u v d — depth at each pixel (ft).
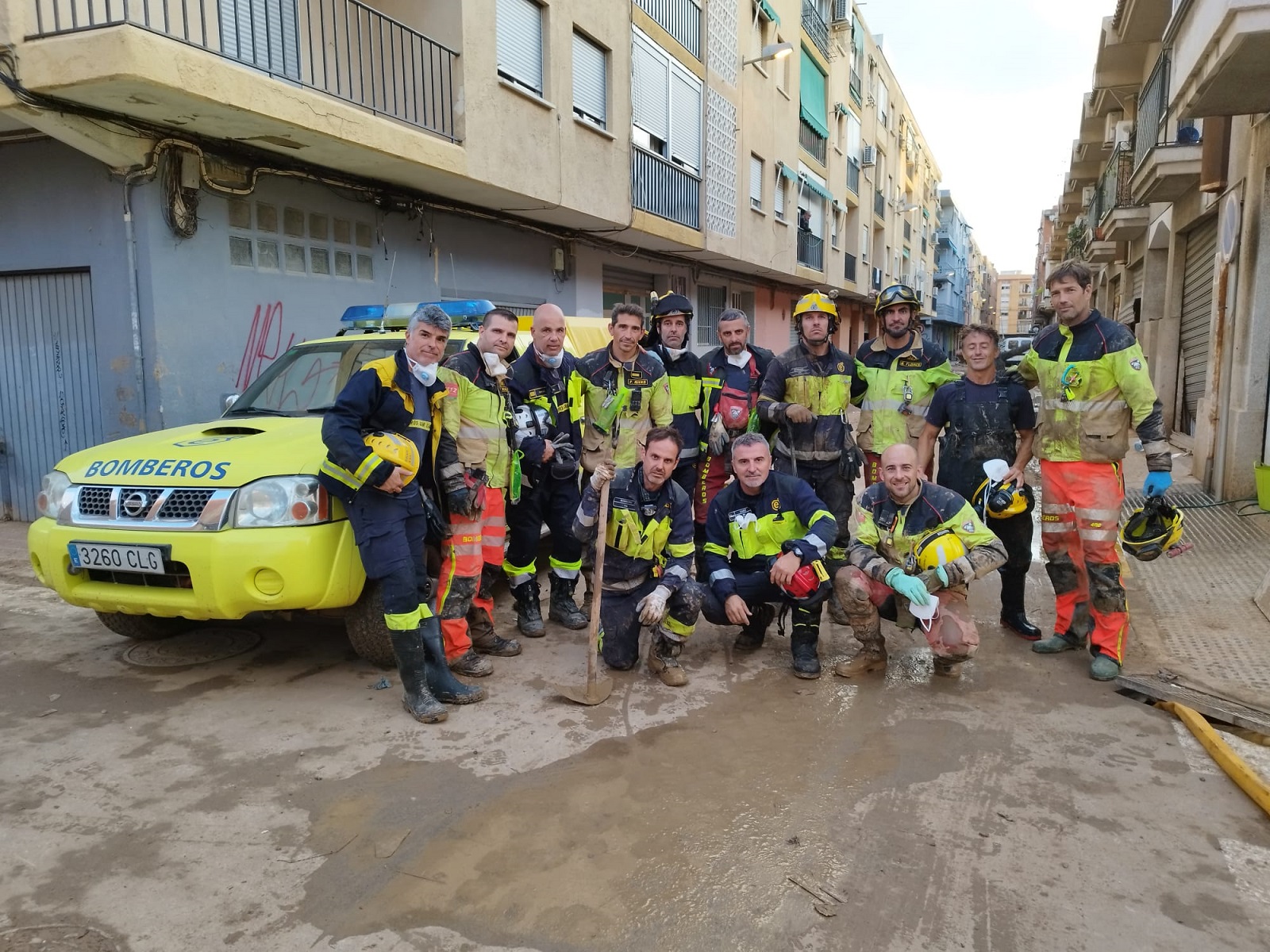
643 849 8.50
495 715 11.84
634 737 11.14
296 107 22.12
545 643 15.02
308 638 15.10
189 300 23.39
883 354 16.74
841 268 88.28
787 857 8.36
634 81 43.45
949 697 12.54
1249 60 17.78
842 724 11.53
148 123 21.72
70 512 12.46
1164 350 38.88
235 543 11.41
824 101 79.10
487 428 13.33
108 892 7.80
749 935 7.22
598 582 12.24
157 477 12.17
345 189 28.32
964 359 15.08
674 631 13.02
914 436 16.56
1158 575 18.79
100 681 13.01
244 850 8.48
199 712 11.86
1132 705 12.18
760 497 13.67
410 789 9.73
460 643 13.05
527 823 8.98
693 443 16.90
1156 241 42.45
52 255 23.34
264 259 25.71
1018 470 14.69
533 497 15.03
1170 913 7.48
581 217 38.40
